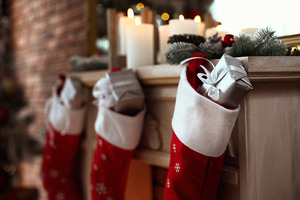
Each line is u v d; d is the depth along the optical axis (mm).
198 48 781
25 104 2338
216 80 692
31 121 2180
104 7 1562
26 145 2170
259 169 735
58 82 1443
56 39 1994
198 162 716
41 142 2180
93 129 1234
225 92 664
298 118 801
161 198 1053
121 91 907
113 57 1135
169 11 1248
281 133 770
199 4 1165
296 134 796
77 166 1393
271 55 737
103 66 1236
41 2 2184
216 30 1014
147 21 1161
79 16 1721
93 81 1153
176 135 735
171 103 907
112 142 962
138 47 1014
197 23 934
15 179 2430
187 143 708
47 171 1299
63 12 1898
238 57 705
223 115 666
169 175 750
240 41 737
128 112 961
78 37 1736
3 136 2205
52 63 2049
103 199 999
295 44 854
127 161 985
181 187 736
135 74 949
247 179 724
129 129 942
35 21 2289
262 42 731
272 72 700
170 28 937
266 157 745
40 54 2227
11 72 2639
